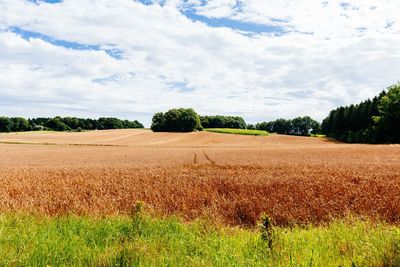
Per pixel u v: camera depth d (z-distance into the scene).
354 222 7.82
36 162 36.22
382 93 96.38
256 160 34.94
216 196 12.80
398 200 11.23
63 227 7.33
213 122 168.50
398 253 5.07
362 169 21.64
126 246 5.59
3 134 122.12
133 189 14.68
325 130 145.88
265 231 6.10
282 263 5.08
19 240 6.15
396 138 78.75
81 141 96.44
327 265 5.05
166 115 122.00
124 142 94.12
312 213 10.19
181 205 11.66
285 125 182.12
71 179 18.25
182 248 5.96
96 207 10.98
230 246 5.95
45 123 157.00
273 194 12.86
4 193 14.20
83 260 5.34
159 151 58.34
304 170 21.69
